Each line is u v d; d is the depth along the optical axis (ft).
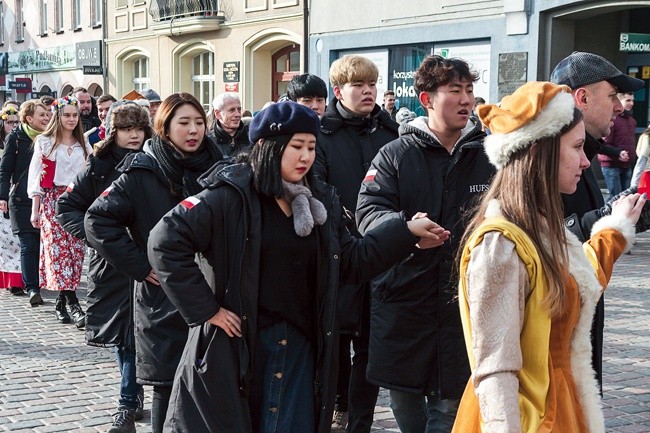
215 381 11.01
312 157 11.28
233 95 21.88
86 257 41.88
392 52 60.95
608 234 10.33
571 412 8.81
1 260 33.45
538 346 8.69
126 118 18.58
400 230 11.55
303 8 66.64
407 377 13.42
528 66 50.70
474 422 9.09
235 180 11.08
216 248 11.19
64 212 18.30
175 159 15.34
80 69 105.09
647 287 32.01
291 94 20.04
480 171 13.39
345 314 16.16
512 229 8.69
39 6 115.96
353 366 16.37
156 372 14.90
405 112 35.55
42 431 18.45
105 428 18.70
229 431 10.96
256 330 11.16
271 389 11.25
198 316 10.94
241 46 75.31
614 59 53.72
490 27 52.90
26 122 31.32
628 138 41.86
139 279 14.88
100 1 100.37
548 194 8.84
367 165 17.33
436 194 13.50
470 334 8.87
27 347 25.53
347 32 63.87
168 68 86.38
